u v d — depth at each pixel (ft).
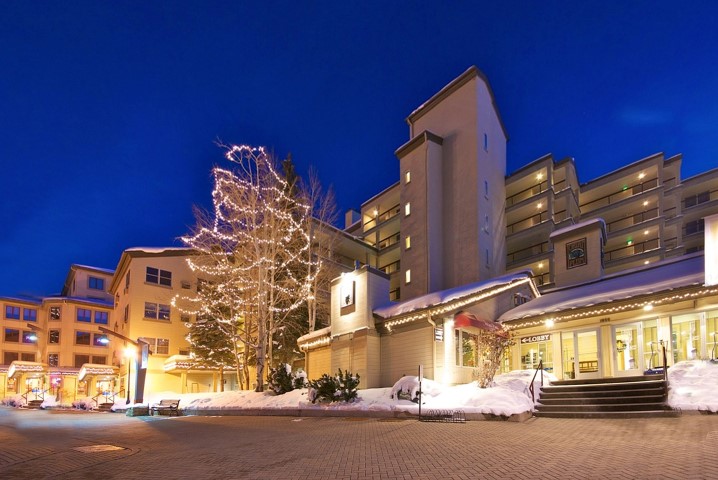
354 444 36.14
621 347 65.31
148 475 28.32
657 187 150.51
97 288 220.43
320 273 111.04
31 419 81.61
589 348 68.03
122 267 150.20
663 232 146.30
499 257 128.06
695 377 49.55
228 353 119.14
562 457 27.89
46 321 197.98
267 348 105.70
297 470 27.55
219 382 134.62
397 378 73.41
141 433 52.21
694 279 58.80
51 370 173.27
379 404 58.03
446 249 123.54
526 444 32.89
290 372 79.41
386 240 173.88
